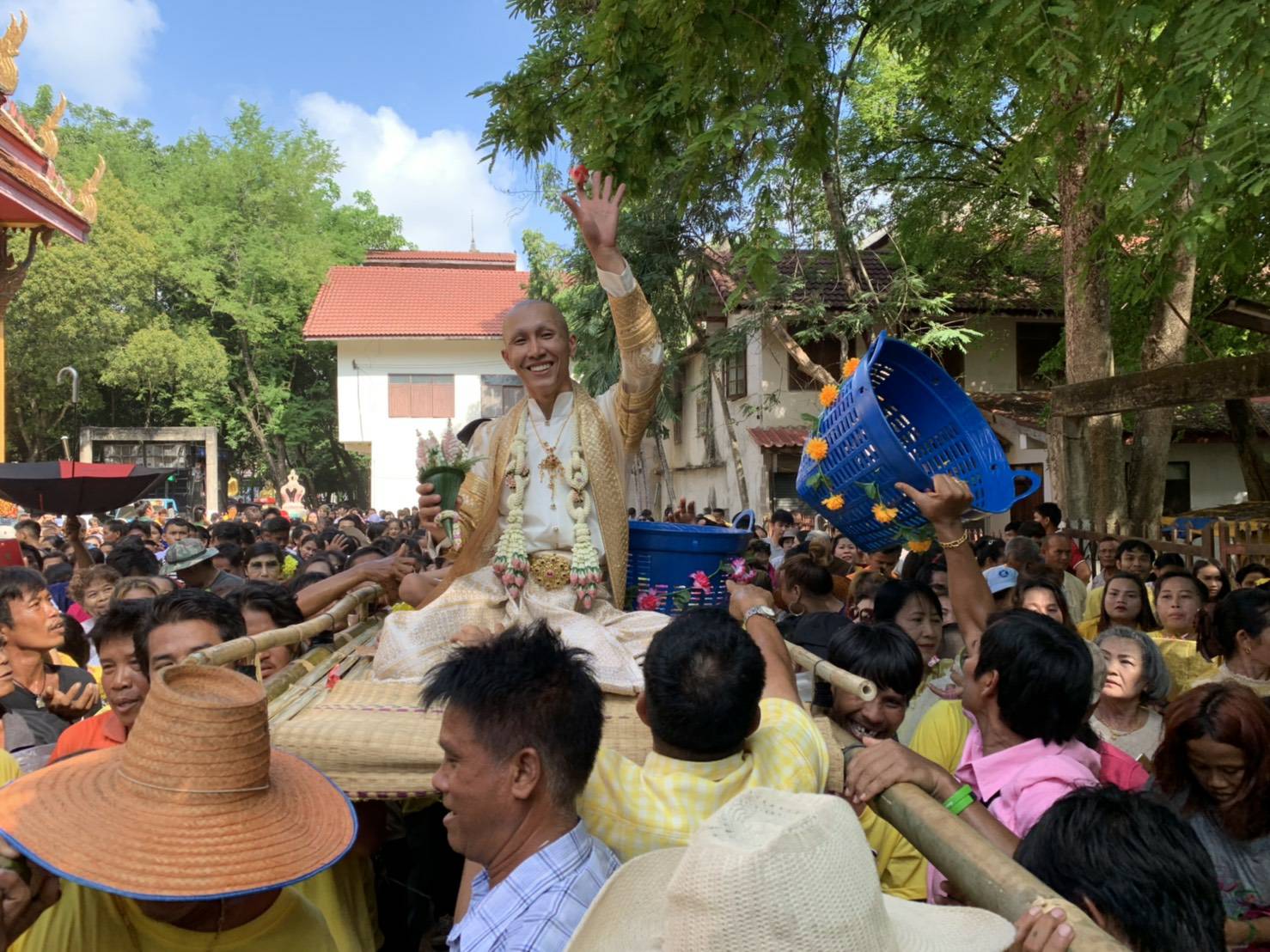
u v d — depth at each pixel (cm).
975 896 168
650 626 355
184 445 3700
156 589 498
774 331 1650
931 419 438
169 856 175
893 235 1933
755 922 132
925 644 445
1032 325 2144
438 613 346
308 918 224
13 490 873
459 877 370
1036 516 1136
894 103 1738
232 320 3938
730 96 593
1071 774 266
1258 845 274
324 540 1080
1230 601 438
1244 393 688
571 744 194
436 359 3148
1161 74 523
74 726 332
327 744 258
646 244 1691
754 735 236
